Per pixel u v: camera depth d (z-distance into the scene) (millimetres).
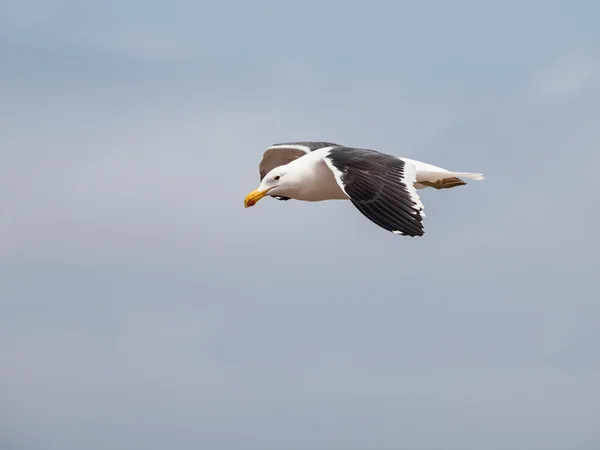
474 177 18250
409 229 16391
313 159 18484
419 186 18672
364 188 16812
